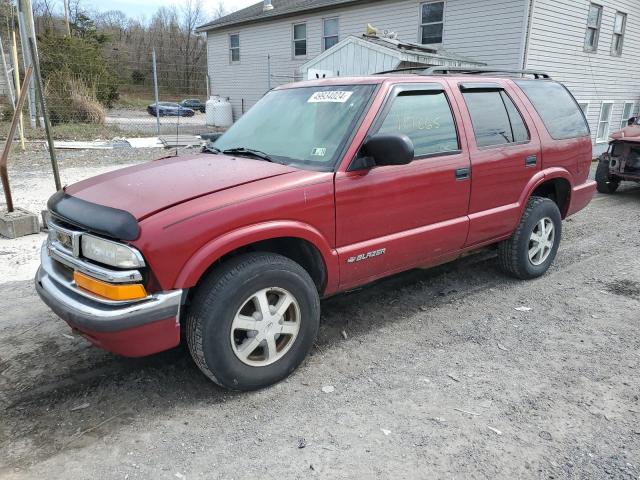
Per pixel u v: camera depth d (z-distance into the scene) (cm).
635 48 1772
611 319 418
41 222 663
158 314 266
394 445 266
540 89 502
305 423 284
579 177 531
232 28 2372
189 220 272
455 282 496
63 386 317
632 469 250
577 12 1448
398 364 346
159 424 283
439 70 433
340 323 408
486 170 420
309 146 352
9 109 1883
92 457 257
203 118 2980
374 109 351
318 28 1922
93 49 2403
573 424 284
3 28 2378
